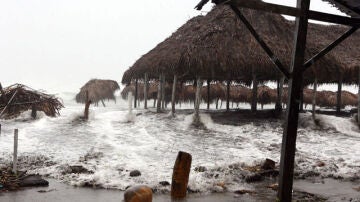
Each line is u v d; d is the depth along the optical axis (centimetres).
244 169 905
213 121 1745
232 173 868
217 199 678
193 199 673
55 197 656
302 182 841
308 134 1519
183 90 3038
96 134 1389
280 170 638
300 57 614
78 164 899
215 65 1557
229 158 1039
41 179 747
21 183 720
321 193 750
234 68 1566
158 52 2070
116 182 752
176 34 2120
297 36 610
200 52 1580
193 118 1647
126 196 570
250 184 802
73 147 1123
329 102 3139
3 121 1598
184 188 680
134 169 863
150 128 1563
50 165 888
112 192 698
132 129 1541
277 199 646
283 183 629
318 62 1742
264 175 872
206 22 1847
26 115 1772
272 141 1344
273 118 1855
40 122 1622
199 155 1067
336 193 752
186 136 1386
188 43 1702
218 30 1678
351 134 1566
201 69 1552
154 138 1330
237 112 2084
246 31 1700
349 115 2138
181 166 678
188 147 1180
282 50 1681
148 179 781
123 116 1969
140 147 1155
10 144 1121
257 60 1591
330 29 2191
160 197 679
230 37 1656
